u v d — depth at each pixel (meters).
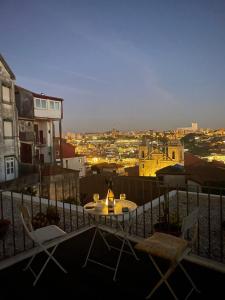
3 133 24.31
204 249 5.32
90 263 4.60
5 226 5.92
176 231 5.34
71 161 54.16
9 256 5.03
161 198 9.30
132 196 15.09
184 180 32.12
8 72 25.28
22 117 29.61
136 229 6.01
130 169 72.62
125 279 4.10
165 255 3.51
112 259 4.75
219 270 4.30
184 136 156.62
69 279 4.12
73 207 8.52
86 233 5.94
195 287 3.74
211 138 145.75
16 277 4.19
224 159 96.38
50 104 37.88
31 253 4.96
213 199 9.24
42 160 39.78
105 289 3.86
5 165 24.38
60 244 5.38
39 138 39.47
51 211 6.65
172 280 4.05
